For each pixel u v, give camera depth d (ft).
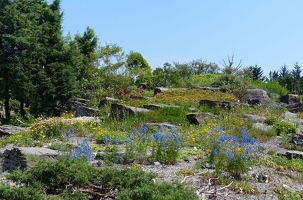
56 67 79.10
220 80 91.09
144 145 32.04
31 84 75.87
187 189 19.13
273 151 37.65
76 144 36.60
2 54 73.61
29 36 76.33
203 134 40.29
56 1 86.07
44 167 20.04
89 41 96.37
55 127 43.39
